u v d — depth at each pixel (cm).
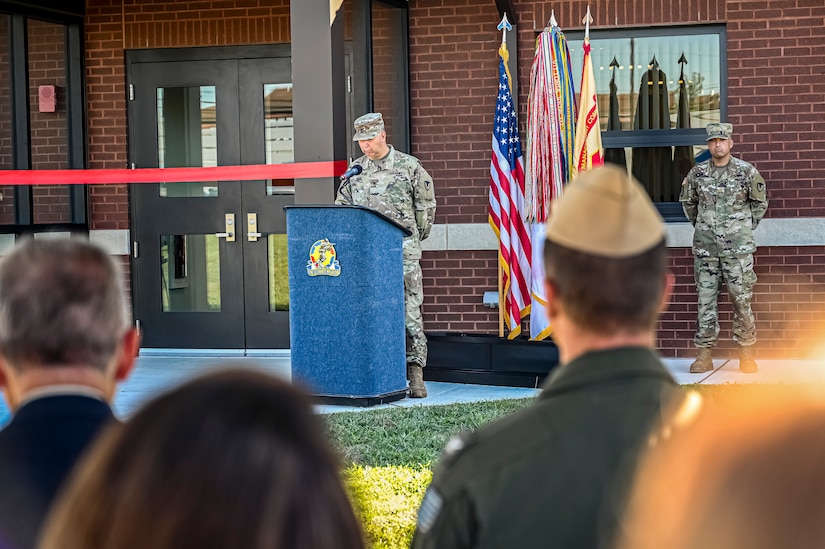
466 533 169
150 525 92
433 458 564
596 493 164
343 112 729
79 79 1003
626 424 168
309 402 102
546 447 168
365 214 714
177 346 1030
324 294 723
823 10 920
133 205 1027
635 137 957
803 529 95
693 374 880
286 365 950
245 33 995
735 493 103
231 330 1022
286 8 991
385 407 727
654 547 122
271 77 1003
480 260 966
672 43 948
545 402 176
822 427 100
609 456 166
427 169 966
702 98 948
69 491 100
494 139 893
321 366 727
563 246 180
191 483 93
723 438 109
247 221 1013
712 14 930
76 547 93
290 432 97
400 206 788
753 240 881
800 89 924
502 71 895
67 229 997
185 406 98
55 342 188
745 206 881
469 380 842
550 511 165
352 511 100
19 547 167
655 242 179
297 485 95
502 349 831
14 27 953
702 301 887
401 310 753
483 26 953
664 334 952
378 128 782
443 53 959
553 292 184
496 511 167
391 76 956
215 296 1026
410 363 794
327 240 718
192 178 891
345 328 721
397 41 955
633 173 964
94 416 185
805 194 927
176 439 96
